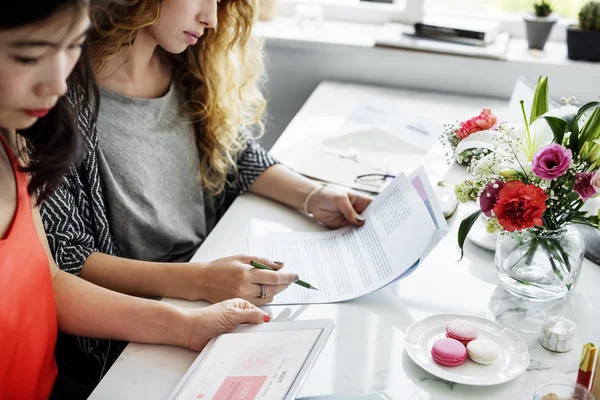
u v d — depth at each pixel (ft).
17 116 2.72
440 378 3.28
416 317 3.72
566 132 3.63
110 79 4.54
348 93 6.59
